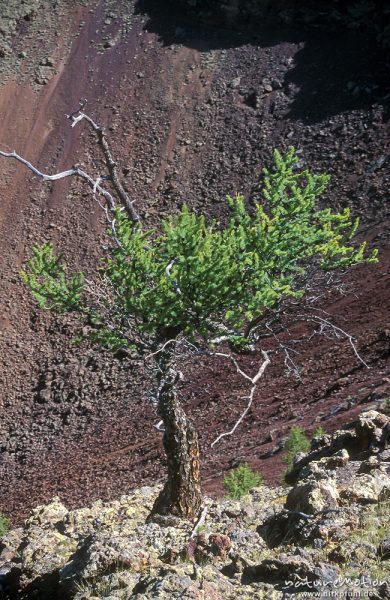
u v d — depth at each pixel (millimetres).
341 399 24484
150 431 32062
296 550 6879
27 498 30328
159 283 10281
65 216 52562
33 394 41250
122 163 55219
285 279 10914
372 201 43438
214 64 60344
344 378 27281
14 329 45812
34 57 65250
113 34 65250
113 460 30375
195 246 10547
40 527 10859
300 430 19750
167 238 10734
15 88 63531
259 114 55219
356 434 10914
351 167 47062
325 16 59406
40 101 62188
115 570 7438
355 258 11180
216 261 10195
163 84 60281
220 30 62594
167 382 10602
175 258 10484
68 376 41188
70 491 28891
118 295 10633
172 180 52969
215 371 34625
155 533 8344
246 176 51219
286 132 52656
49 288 10883
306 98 54500
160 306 10289
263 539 7895
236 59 60031
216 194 50844
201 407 31641
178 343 10992
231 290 10367
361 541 6898
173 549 7453
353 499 8141
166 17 65000
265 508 9188
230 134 54719
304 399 27500
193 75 60156
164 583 6488
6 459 36406
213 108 57250
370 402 21844
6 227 52969
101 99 60844
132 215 11547
